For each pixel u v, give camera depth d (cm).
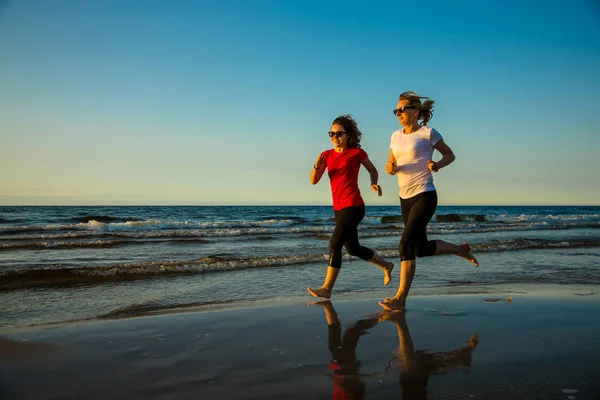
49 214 3359
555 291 491
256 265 700
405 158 403
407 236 393
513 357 247
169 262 681
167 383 208
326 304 411
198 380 212
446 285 547
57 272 589
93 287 528
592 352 257
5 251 991
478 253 899
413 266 392
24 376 216
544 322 335
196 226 1958
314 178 436
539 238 1303
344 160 424
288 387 203
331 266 433
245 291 505
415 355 253
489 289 510
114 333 298
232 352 257
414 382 209
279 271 653
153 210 4803
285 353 256
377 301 428
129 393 196
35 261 812
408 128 412
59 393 196
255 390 200
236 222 2116
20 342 274
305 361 242
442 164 397
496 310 378
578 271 669
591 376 217
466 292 486
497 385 205
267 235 1445
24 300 457
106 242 1138
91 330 306
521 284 554
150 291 505
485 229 1731
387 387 203
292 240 1285
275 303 422
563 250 953
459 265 730
